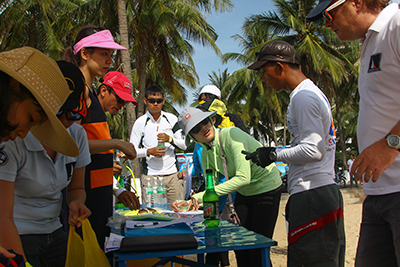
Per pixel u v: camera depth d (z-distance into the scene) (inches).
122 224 73.9
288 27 845.2
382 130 65.1
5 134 41.3
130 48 570.3
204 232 62.2
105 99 113.1
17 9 557.9
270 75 84.4
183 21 544.7
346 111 1239.5
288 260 77.9
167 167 165.8
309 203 75.0
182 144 159.3
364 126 68.5
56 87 43.4
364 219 71.7
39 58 42.6
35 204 61.4
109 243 54.9
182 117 99.0
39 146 57.9
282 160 79.0
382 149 57.5
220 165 103.4
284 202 467.5
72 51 95.3
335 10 67.9
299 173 78.0
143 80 535.5
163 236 54.2
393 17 61.9
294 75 82.8
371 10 66.5
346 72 829.8
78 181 68.6
